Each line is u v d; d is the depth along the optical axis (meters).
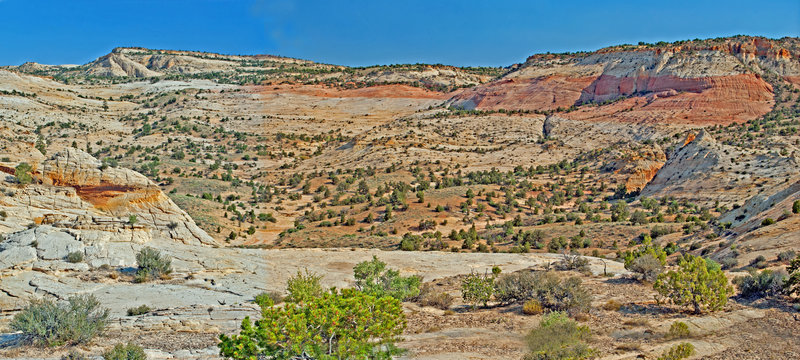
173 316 23.64
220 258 38.81
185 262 36.12
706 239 53.31
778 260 32.03
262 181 107.88
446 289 32.03
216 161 118.62
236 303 26.67
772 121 153.75
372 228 75.88
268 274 35.38
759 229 41.09
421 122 172.25
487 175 116.81
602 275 32.94
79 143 122.81
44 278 29.78
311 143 150.38
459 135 159.75
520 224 79.94
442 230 78.00
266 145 135.62
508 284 26.11
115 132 138.12
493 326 21.66
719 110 168.12
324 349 14.03
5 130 101.56
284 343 13.58
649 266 29.34
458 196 96.12
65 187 57.00
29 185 56.41
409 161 129.25
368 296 14.66
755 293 23.59
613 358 16.64
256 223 79.81
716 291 21.69
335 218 85.69
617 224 72.06
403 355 17.83
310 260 42.00
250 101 196.38
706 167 100.12
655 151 125.00
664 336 18.80
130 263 34.44
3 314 24.52
